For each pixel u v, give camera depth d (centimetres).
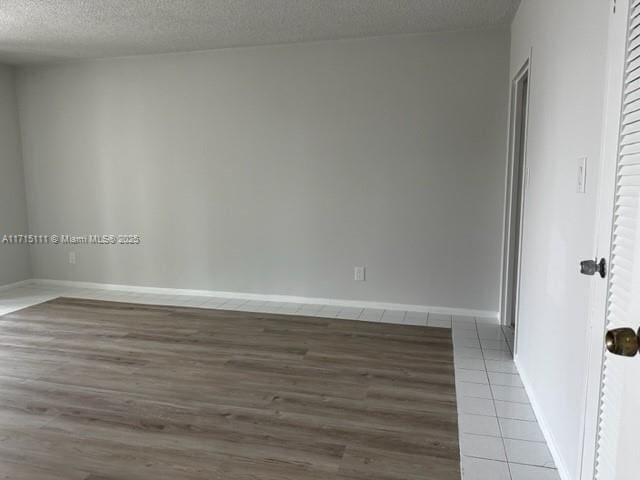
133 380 291
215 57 451
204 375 298
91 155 506
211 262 485
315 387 281
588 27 173
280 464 206
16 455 212
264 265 469
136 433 230
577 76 187
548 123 238
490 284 413
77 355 331
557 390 206
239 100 451
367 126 422
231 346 348
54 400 265
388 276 436
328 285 453
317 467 203
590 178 168
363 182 430
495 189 401
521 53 328
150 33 398
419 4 332
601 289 146
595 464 146
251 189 461
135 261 511
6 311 438
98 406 258
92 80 492
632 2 129
